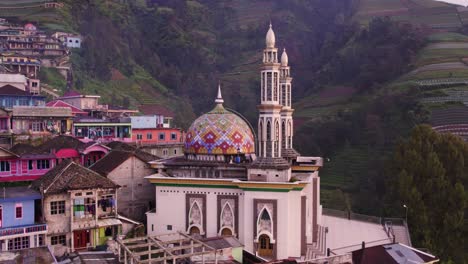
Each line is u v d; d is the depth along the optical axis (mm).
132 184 55844
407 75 131250
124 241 41344
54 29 160500
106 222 48500
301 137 117250
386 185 76188
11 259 38906
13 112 73500
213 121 52438
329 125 119188
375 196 85375
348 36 191000
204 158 51844
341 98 145250
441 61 134375
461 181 70688
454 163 70625
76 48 160625
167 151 91562
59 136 72250
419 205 65375
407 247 49812
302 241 47562
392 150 99625
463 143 73000
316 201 54531
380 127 109625
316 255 48125
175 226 49625
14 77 98000
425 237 64125
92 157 67625
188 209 49219
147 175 56938
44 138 74375
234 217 48000
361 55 161625
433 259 48531
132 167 55906
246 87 181000
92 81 150500
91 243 47844
